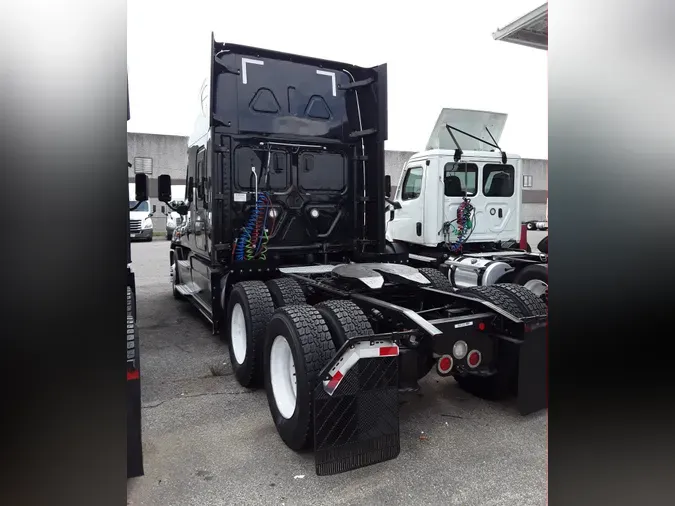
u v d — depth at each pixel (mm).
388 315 3559
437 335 2980
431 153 6859
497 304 3621
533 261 6270
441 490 2682
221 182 5086
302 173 5461
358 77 5844
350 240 5750
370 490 2688
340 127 5691
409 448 3158
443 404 3871
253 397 4066
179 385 4344
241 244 5141
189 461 3016
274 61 5344
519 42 6453
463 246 7105
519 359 3490
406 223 7398
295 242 5430
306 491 2684
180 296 8367
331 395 2740
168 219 18719
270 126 5289
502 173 7273
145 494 2662
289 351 3252
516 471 2875
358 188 5809
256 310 4164
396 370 2906
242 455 3090
